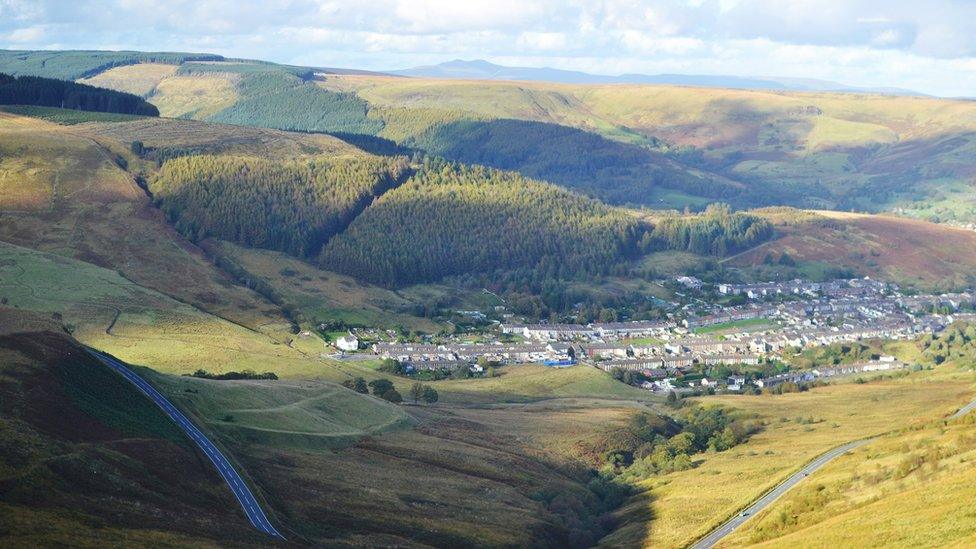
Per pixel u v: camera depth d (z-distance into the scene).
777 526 164.38
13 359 180.88
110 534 132.12
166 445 177.00
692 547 168.00
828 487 178.12
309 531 166.38
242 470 180.00
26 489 138.00
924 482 160.38
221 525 151.50
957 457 167.75
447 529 180.50
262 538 150.50
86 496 144.62
